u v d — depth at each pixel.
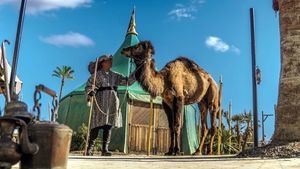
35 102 3.77
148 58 10.95
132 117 27.14
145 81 10.92
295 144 7.96
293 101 8.47
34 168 3.35
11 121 3.25
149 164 6.20
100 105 9.50
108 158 7.72
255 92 10.13
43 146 3.40
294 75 8.62
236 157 8.48
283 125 8.47
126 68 28.80
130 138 26.70
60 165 3.48
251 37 10.32
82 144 26.09
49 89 3.91
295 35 8.83
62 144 3.50
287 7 9.05
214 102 13.76
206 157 8.82
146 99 27.44
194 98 12.62
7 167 3.21
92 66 9.95
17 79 11.59
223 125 24.12
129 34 31.42
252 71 10.35
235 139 26.30
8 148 3.18
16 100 3.42
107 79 9.73
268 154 7.88
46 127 3.44
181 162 6.58
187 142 28.28
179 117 11.55
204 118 13.74
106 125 9.44
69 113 29.62
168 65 12.05
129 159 7.70
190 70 12.54
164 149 27.14
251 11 10.40
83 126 26.70
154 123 27.31
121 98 26.94
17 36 7.62
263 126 29.31
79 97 29.55
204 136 13.64
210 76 13.70
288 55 8.81
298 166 5.54
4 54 5.51
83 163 6.19
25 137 3.25
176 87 11.64
